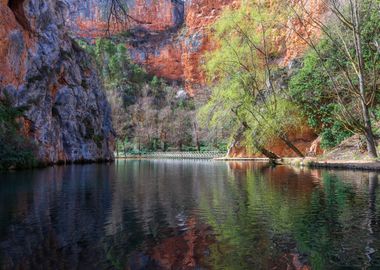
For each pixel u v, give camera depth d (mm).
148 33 110125
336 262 4824
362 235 6047
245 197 10055
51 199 9953
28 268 4664
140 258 5027
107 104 44188
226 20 25359
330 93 28250
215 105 27578
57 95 33531
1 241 5824
